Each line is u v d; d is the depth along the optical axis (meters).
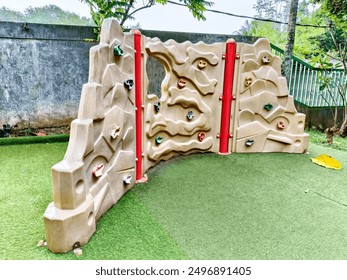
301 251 1.53
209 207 2.00
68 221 1.40
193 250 1.51
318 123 5.05
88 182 1.62
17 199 2.04
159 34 4.22
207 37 4.58
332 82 4.69
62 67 3.72
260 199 2.14
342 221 1.85
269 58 3.14
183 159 2.99
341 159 3.18
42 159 2.92
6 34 3.35
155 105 2.52
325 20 5.25
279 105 3.25
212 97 3.05
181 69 2.69
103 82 1.71
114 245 1.52
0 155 3.03
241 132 3.19
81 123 1.53
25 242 1.52
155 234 1.64
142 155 2.41
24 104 3.63
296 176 2.62
